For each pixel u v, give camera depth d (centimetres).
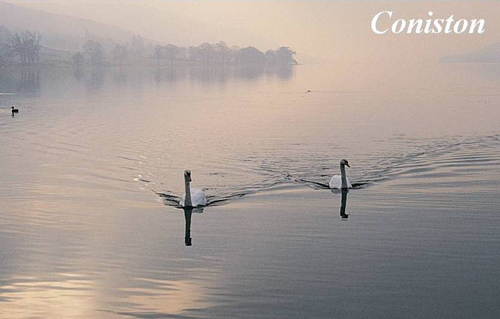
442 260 2250
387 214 2842
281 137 5484
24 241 2488
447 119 6931
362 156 4416
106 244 2447
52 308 1881
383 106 8894
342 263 2225
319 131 5916
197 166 4041
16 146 4859
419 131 5844
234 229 2636
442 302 1906
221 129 6100
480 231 2580
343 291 1988
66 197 3192
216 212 2903
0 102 9425
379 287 2016
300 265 2209
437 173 3722
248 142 5162
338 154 4509
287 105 9212
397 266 2194
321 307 1875
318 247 2398
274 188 3378
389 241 2462
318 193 3250
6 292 1997
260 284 2045
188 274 2136
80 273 2150
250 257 2294
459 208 2928
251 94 12175
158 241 2486
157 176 3725
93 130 5931
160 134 5678
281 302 1911
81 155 4453
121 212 2909
